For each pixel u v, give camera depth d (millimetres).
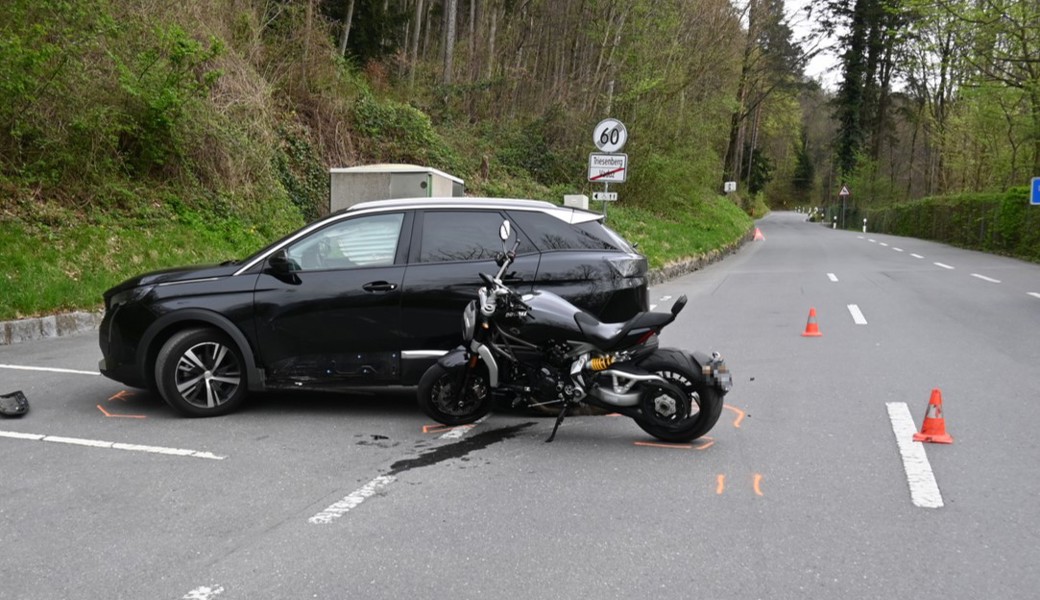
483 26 30578
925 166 59281
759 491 4797
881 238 40188
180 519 4352
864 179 59625
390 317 6480
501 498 4695
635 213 27266
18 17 11281
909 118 57500
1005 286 16062
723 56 31250
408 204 6812
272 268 6480
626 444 5816
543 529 4234
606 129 16297
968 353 9016
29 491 4758
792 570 3736
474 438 5965
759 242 37312
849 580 3637
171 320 6336
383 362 6516
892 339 10055
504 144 27094
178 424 6223
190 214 13875
